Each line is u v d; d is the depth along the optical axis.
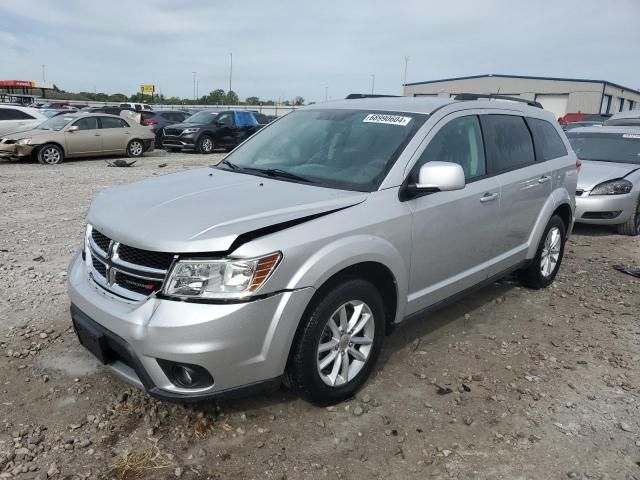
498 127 4.61
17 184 11.23
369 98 4.67
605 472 2.85
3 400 3.31
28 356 3.84
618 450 3.03
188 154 19.44
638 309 5.11
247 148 4.49
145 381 2.80
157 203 3.22
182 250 2.70
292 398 3.41
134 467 2.77
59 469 2.74
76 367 3.71
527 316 4.87
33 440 2.94
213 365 2.71
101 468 2.77
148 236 2.82
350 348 3.34
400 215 3.46
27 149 14.92
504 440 3.08
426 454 2.95
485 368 3.90
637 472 2.86
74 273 3.35
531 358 4.07
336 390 3.28
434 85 61.88
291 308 2.87
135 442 2.96
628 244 7.77
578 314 4.95
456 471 2.83
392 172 3.54
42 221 7.91
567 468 2.87
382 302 3.48
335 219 3.12
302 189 3.46
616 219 7.98
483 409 3.38
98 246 3.16
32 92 46.09
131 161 16.23
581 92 54.41
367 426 3.17
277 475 2.76
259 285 2.75
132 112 20.95
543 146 5.26
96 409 3.25
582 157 9.16
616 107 61.78
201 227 2.82
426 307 3.92
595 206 7.94
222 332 2.68
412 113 4.02
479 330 4.54
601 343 4.36
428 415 3.29
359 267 3.27
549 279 5.58
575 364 4.00
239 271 2.72
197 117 20.22
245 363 2.80
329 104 4.63
